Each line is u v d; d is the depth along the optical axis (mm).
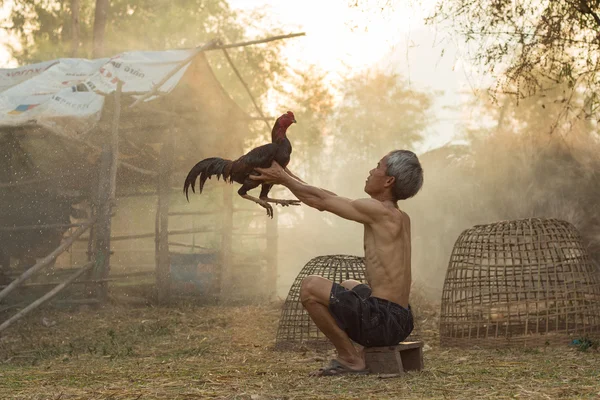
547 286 6305
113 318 9836
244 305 11539
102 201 10875
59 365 5914
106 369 5496
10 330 8695
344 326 4672
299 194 4520
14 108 10680
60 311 10375
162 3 21234
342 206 4602
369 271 4762
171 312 10414
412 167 4711
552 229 6492
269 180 4418
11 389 4559
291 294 6855
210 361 5875
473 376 4598
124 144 11758
